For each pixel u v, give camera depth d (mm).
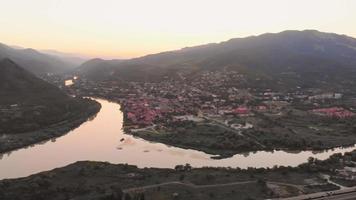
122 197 134000
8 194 138375
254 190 143375
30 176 161000
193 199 134750
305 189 144875
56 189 143000
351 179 157250
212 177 156875
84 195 138125
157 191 141750
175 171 167750
